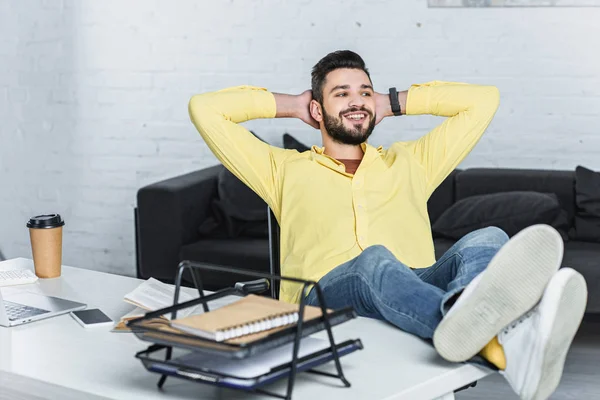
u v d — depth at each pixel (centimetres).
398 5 435
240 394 180
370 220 271
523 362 189
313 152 288
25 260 307
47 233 278
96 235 493
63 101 488
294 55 453
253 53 458
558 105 423
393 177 280
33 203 502
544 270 185
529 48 422
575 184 396
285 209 278
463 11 427
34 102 493
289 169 280
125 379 190
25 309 241
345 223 271
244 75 461
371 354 202
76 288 267
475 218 386
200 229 417
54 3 482
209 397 179
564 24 416
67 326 229
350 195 274
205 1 461
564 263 356
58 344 214
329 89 283
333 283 239
